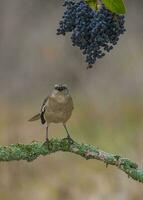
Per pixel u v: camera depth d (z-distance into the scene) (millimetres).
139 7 25812
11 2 26016
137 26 25031
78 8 4398
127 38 24062
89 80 22141
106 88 21672
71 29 4480
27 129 19047
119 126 18078
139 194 13352
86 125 18984
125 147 15609
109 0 4273
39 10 25984
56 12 25625
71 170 15586
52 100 6344
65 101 6332
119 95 21359
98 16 4375
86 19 4391
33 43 25031
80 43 4434
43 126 19344
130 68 22422
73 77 22609
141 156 14898
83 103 20938
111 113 19812
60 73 23234
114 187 13977
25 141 18047
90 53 4426
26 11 25922
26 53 24984
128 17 25375
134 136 16141
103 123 18766
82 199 14133
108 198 13742
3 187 14344
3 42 25422
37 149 4906
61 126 19297
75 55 22609
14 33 25578
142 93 21344
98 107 20422
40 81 23922
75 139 18094
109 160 4895
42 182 14906
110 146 16359
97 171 15188
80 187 14633
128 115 19375
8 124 19328
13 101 22938
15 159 4848
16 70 24891
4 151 4852
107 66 22562
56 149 4977
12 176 14570
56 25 25234
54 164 16047
